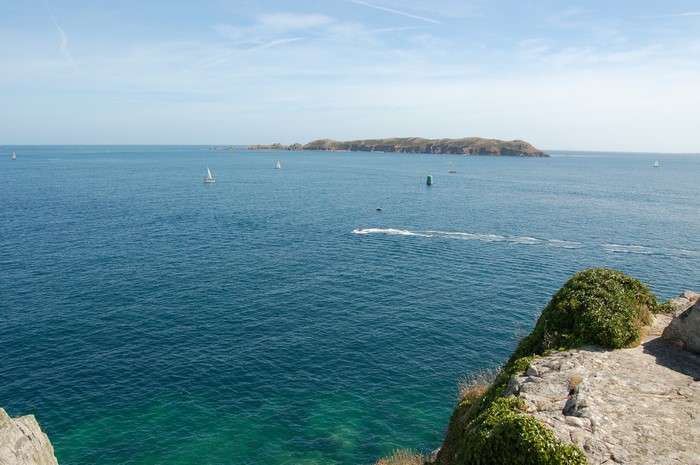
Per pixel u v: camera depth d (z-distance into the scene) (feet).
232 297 157.58
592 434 44.37
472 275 184.85
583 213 337.11
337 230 267.59
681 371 57.82
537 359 63.00
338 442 90.17
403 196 424.46
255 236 247.70
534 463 38.78
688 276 185.37
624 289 74.69
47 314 140.56
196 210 327.06
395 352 122.11
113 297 155.02
